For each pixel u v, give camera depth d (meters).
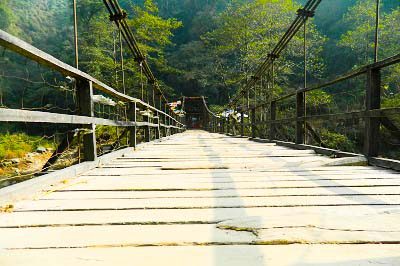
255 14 15.57
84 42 16.89
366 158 2.17
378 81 2.12
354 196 1.27
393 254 0.71
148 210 1.10
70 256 0.73
